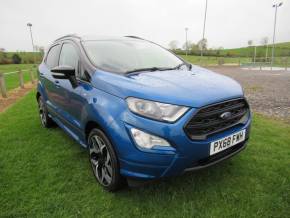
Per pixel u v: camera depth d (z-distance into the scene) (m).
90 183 2.86
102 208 2.43
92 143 2.84
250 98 7.80
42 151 3.73
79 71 3.08
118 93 2.38
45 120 4.71
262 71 22.50
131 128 2.19
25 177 3.01
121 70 2.92
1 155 3.61
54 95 3.85
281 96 8.02
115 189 2.59
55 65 4.04
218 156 2.43
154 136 2.13
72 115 3.25
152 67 3.22
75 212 2.39
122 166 2.33
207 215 2.31
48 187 2.79
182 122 2.12
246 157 3.38
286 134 4.25
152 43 4.26
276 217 2.27
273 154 3.47
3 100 8.46
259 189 2.67
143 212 2.37
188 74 2.95
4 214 2.37
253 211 2.35
